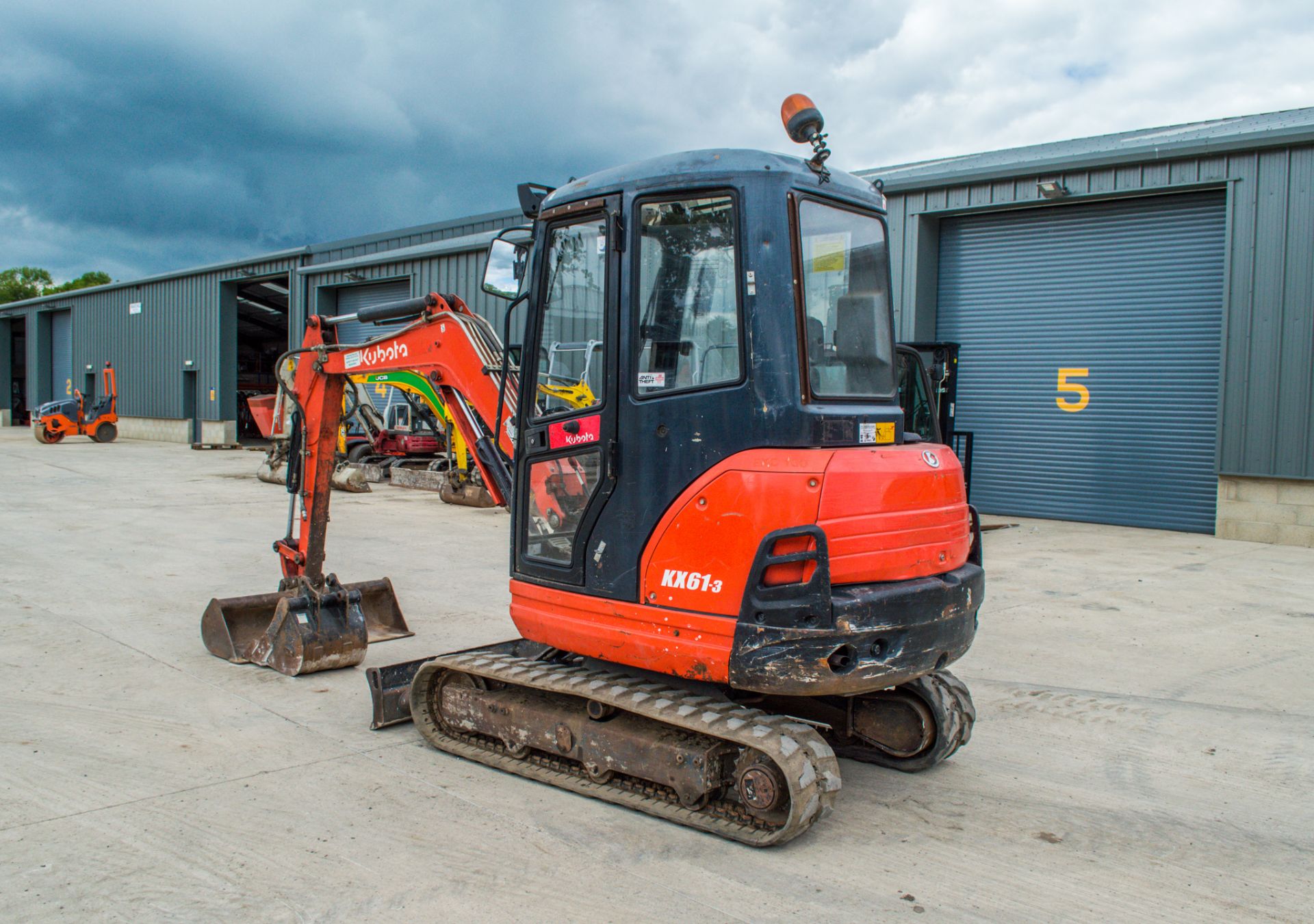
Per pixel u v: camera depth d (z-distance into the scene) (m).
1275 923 3.28
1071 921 3.25
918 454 3.95
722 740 3.87
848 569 3.57
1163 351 13.52
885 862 3.67
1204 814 4.19
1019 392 14.84
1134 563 10.45
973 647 6.94
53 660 6.20
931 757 4.50
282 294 32.25
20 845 3.64
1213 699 5.80
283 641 5.97
